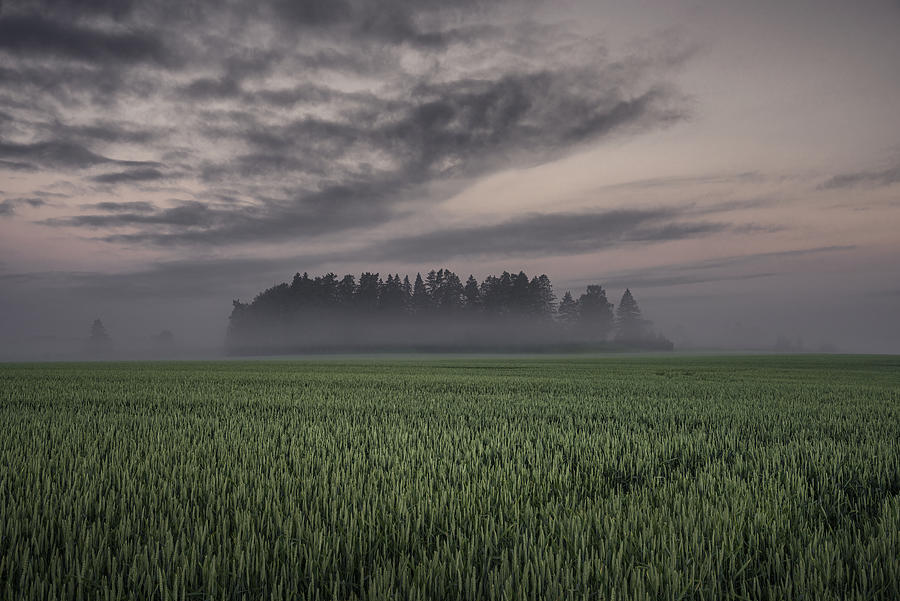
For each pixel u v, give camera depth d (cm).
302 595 270
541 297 17862
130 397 1419
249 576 287
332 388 1828
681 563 314
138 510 400
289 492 454
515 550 303
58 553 319
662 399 1455
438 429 869
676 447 693
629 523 373
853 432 883
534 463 588
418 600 264
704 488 480
